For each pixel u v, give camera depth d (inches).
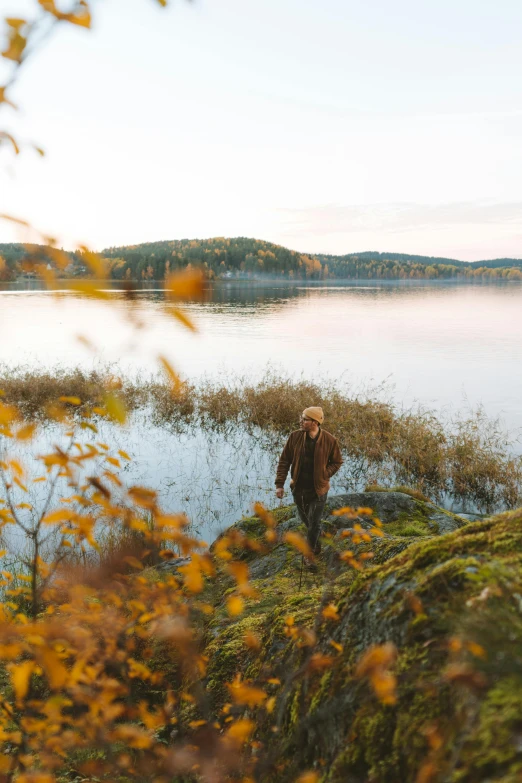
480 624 48.1
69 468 58.2
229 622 155.9
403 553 92.0
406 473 470.6
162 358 37.8
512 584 63.5
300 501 223.5
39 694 110.3
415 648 68.2
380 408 621.0
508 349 1385.3
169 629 69.2
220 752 73.9
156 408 659.4
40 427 522.9
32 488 331.0
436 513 280.2
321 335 1736.0
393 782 58.7
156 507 55.9
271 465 492.4
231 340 1594.5
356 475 470.9
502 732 48.3
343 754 67.6
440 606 70.6
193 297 30.8
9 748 97.5
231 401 677.3
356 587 94.2
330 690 79.2
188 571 57.0
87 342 39.1
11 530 261.3
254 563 224.5
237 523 270.4
